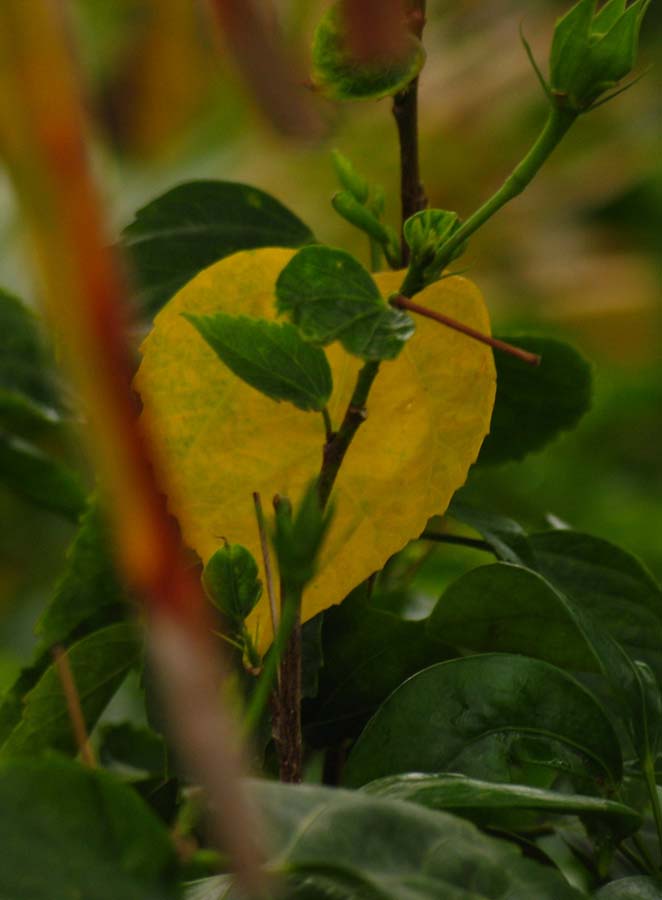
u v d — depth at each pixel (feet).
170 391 2.50
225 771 1.72
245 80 1.93
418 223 2.37
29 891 2.12
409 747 2.45
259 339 2.35
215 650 2.48
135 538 1.66
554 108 2.33
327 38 2.34
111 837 2.15
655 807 2.49
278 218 2.73
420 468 2.48
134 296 2.67
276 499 2.30
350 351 2.31
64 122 1.49
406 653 2.64
